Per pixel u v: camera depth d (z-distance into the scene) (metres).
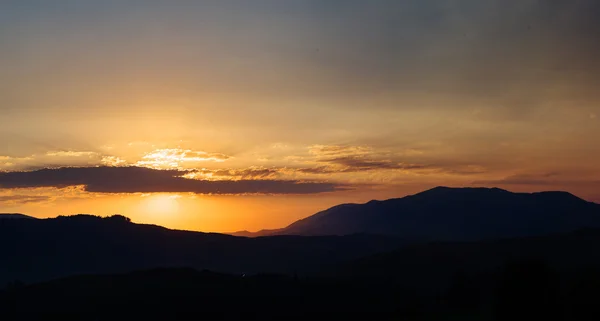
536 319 60.47
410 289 89.25
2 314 75.25
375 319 74.12
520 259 63.28
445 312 75.94
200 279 86.44
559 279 64.69
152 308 76.12
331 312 76.56
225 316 74.94
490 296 72.50
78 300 78.69
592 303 61.16
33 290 82.62
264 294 81.19
